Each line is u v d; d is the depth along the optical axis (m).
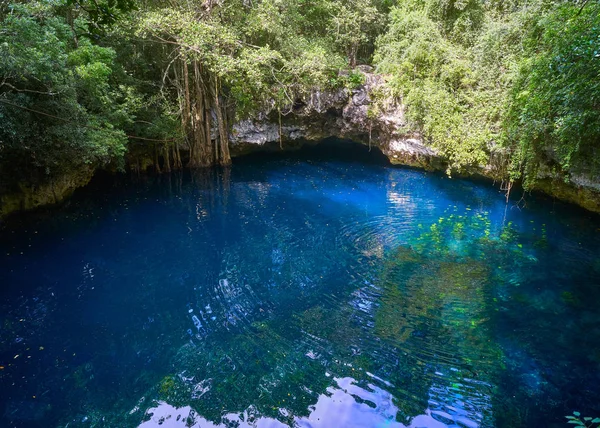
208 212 14.71
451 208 14.55
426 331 7.96
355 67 22.45
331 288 9.58
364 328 8.08
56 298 9.22
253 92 19.62
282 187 17.45
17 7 9.89
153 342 7.77
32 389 6.62
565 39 9.94
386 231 12.78
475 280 9.84
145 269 10.59
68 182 14.52
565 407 6.16
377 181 18.00
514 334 7.85
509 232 12.43
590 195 12.69
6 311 8.68
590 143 11.43
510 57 14.73
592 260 10.64
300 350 7.47
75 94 11.62
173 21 15.19
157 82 18.89
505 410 6.11
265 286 9.72
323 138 23.73
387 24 22.80
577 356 7.23
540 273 10.08
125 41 16.34
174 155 19.28
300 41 19.95
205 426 5.91
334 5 22.34
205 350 7.52
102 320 8.45
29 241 12.00
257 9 18.34
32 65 9.52
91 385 6.72
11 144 10.39
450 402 6.27
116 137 13.80
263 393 6.51
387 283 9.77
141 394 6.53
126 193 16.64
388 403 6.26
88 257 11.21
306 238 12.41
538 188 14.60
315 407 6.21
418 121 17.55
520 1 16.08
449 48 17.22
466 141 15.61
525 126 12.47
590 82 8.99
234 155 22.03
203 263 10.92
